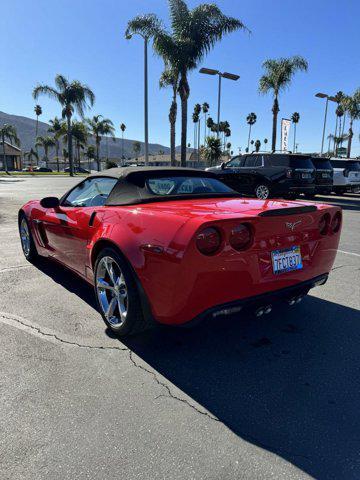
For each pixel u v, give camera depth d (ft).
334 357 9.34
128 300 9.24
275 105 87.35
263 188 40.68
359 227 28.22
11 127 221.05
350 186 52.85
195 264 7.80
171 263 7.98
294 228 9.30
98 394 7.75
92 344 9.80
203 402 7.57
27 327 10.69
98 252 10.80
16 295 13.12
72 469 5.90
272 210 8.65
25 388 7.89
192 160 221.46
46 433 6.64
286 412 7.30
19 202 39.75
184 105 61.93
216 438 6.59
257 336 10.41
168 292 8.16
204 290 8.02
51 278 14.96
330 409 7.39
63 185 72.08
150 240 8.52
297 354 9.47
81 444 6.40
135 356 9.27
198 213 8.60
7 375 8.35
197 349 9.68
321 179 44.86
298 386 8.14
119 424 6.89
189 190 11.82
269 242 8.81
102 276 10.61
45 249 15.30
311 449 6.35
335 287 14.33
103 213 10.71
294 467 5.98
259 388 8.06
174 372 8.62
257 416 7.17
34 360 8.98
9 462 6.01
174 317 8.37
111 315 10.29
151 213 9.07
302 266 9.76
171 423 6.94
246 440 6.55
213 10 57.52
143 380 8.27
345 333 10.61
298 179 39.22
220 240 8.05
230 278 8.25
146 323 9.45
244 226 8.39
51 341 9.92
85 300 12.71
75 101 133.90
